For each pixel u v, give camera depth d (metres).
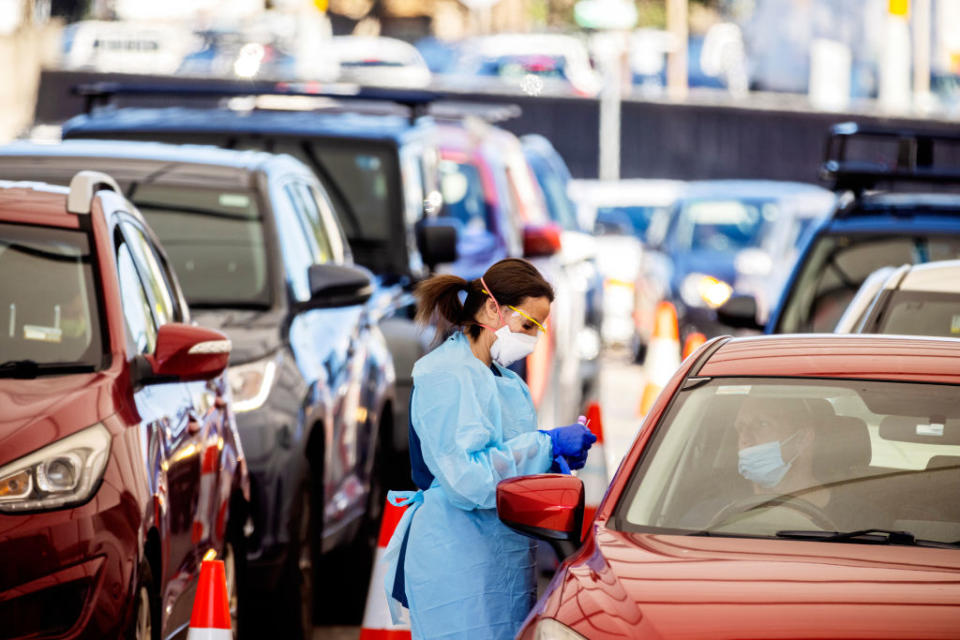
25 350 13.79
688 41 117.88
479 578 12.61
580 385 40.38
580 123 77.50
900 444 12.23
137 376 13.83
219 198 20.47
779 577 10.66
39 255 14.39
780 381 12.79
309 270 20.03
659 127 77.88
